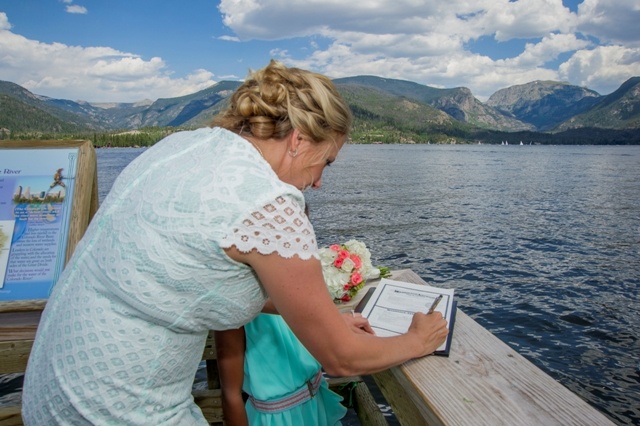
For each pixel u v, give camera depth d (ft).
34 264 7.82
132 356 3.93
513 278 42.93
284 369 6.40
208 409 7.88
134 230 3.91
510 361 5.25
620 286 40.63
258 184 3.88
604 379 24.88
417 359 5.35
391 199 99.71
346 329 4.24
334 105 4.26
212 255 3.76
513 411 4.39
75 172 8.34
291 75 4.29
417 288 7.00
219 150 4.10
